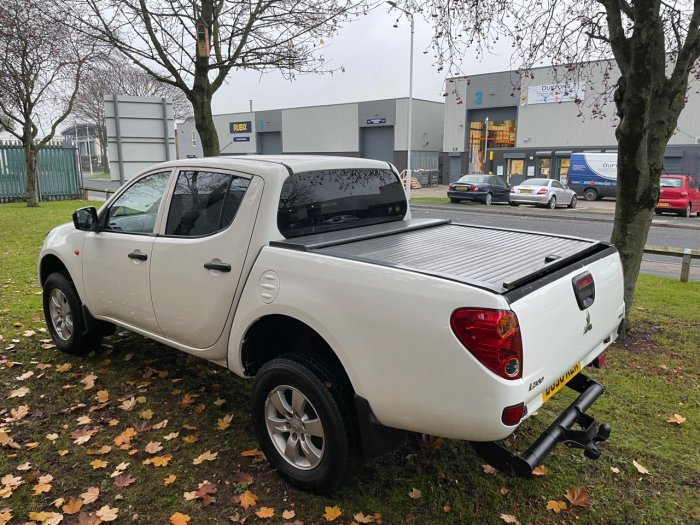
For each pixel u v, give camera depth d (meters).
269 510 2.77
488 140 41.47
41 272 4.95
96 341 4.67
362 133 51.16
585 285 2.86
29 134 18.28
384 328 2.50
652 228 17.47
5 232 12.02
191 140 35.50
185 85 7.39
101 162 85.19
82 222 4.27
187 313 3.48
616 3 5.03
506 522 2.77
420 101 48.31
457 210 23.20
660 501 2.95
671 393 4.25
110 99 9.16
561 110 35.97
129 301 3.93
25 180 21.64
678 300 7.15
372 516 2.77
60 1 7.74
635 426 3.74
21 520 2.70
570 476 3.16
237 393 4.12
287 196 3.22
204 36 6.98
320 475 2.82
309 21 7.51
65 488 2.96
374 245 3.29
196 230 3.46
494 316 2.25
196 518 2.75
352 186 3.78
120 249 3.92
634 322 6.04
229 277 3.18
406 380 2.47
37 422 3.64
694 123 30.31
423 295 2.41
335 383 2.77
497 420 2.28
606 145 34.56
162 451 3.33
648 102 4.82
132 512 2.78
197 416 3.76
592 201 29.38
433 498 2.95
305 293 2.79
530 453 2.46
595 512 2.86
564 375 2.77
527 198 24.47
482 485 3.07
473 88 40.31
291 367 2.85
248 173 3.26
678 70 5.06
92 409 3.78
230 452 3.33
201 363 4.64
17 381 4.24
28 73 16.83
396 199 4.23
